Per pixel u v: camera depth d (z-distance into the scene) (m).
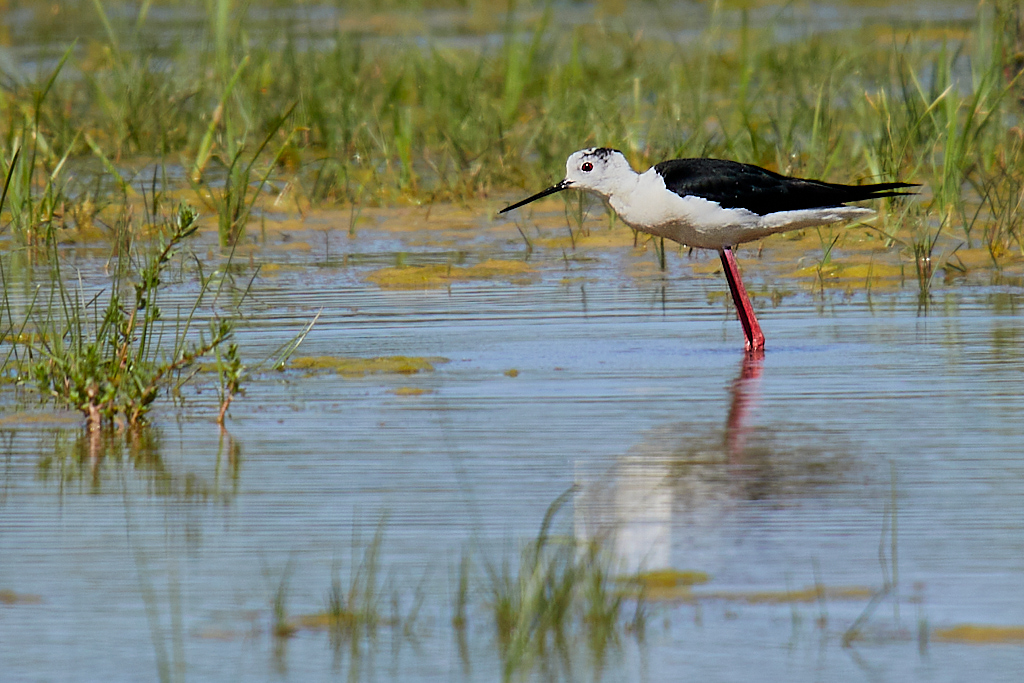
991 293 13.73
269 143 22.14
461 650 6.51
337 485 8.56
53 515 8.15
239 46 26.58
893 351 11.59
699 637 6.52
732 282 12.13
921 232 15.69
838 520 7.80
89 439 9.66
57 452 9.38
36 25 33.91
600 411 10.04
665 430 9.54
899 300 13.57
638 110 21.98
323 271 15.53
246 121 21.38
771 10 36.69
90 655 6.49
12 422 10.12
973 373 10.80
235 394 10.54
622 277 15.02
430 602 6.96
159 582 7.22
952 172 17.27
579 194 18.41
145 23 34.00
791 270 15.18
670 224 12.73
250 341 12.34
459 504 8.20
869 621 6.60
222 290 14.52
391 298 14.11
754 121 22.47
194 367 11.43
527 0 37.81
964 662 6.22
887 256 15.57
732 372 11.07
